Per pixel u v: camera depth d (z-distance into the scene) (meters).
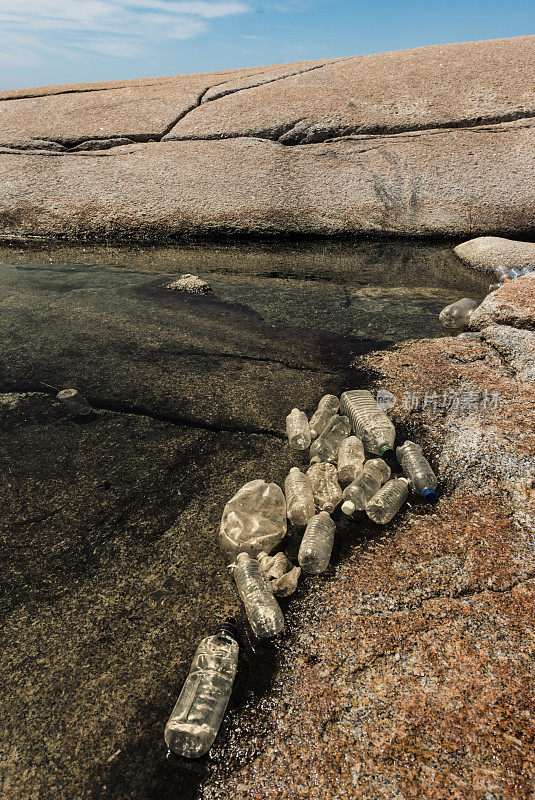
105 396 3.08
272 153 7.06
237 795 1.25
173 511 2.19
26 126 7.95
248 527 2.02
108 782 1.31
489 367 3.13
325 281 5.15
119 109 8.13
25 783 1.32
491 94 6.99
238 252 6.25
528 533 1.89
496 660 1.46
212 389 3.12
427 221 6.32
